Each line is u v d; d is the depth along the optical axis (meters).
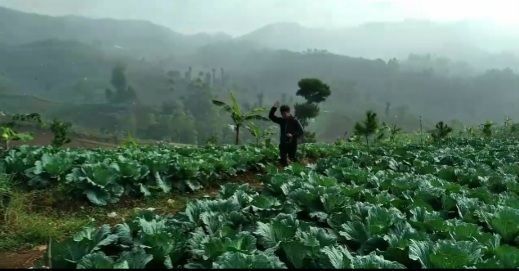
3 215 6.87
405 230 5.06
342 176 9.77
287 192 7.26
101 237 4.71
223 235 4.94
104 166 8.91
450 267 4.21
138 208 8.61
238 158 12.80
